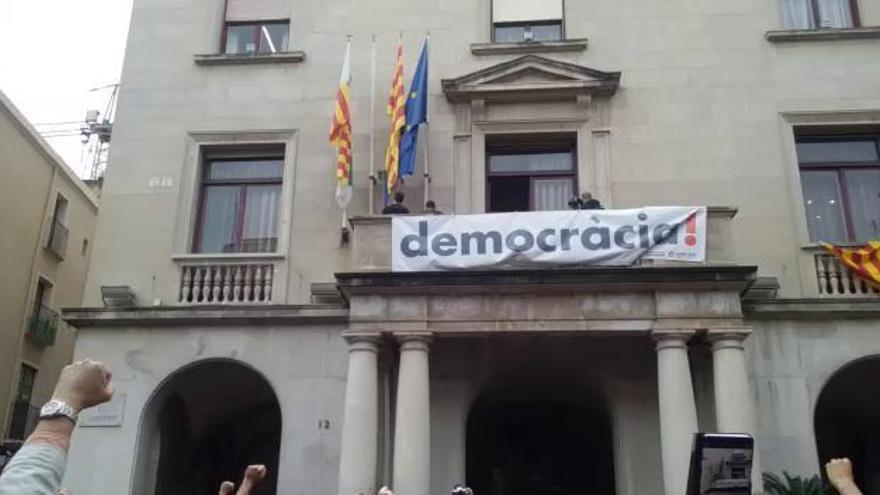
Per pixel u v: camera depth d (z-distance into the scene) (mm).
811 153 16609
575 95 16906
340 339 15641
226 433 19406
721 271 13461
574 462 18812
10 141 23391
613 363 15406
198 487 18047
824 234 16078
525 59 17000
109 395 2826
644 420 15047
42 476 2486
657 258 13922
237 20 18625
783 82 16766
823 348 14719
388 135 17188
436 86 17391
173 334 15891
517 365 16016
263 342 15734
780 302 14812
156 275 16484
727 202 16109
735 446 5855
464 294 14008
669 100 16859
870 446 18031
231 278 16391
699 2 17516
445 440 15141
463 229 14289
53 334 25422
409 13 18062
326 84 17688
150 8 18531
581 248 14000
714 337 13422
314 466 14969
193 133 17500
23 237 24172
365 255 14500
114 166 17328
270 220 17188
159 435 16016
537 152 17188
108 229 16891
